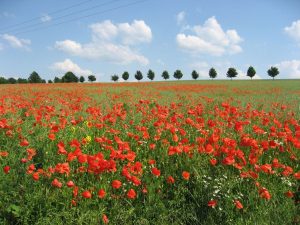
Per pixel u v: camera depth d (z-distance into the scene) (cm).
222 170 601
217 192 531
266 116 1030
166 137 772
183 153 654
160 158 664
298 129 737
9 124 779
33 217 486
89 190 532
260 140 754
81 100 1418
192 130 817
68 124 831
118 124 884
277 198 550
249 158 589
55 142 702
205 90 3036
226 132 815
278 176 618
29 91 2425
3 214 489
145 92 2431
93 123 890
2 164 591
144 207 534
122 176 569
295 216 514
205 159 636
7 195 510
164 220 511
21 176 558
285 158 675
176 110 1142
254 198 539
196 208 539
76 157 593
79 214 501
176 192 561
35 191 521
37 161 630
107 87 3741
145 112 992
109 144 685
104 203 523
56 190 519
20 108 1052
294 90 3653
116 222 498
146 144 723
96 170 530
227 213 509
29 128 793
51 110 954
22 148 664
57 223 476
